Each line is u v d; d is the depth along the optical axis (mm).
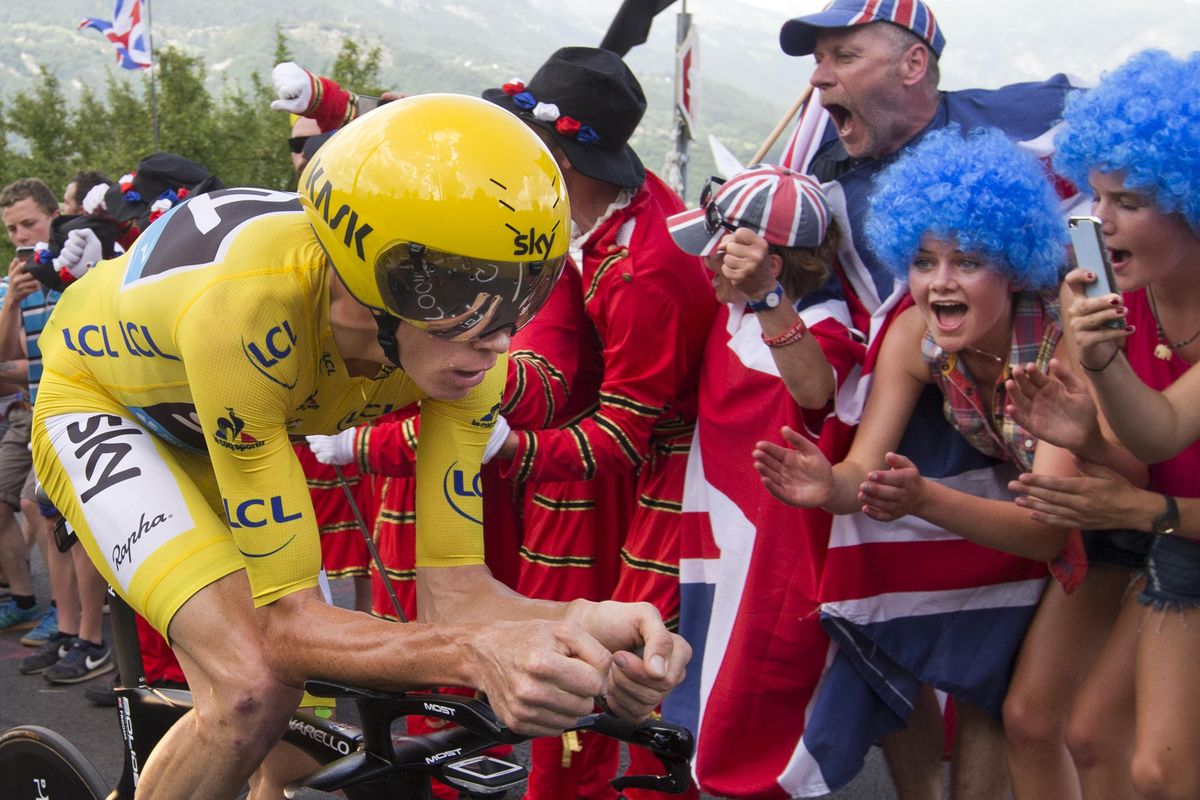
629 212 2717
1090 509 2127
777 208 2424
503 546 3117
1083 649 2418
